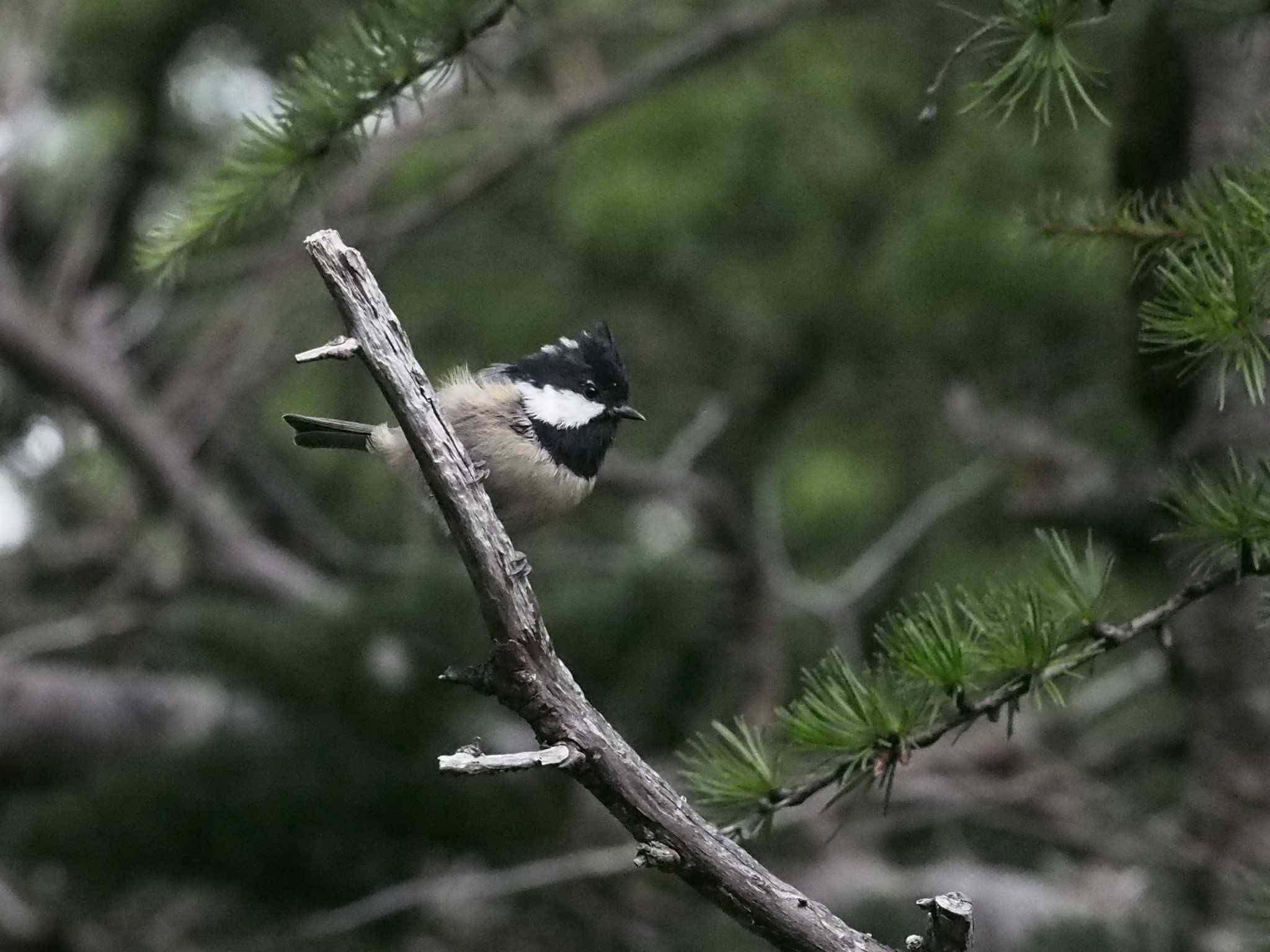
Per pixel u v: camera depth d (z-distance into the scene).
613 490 6.93
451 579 5.42
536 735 2.56
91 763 6.59
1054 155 7.39
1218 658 4.78
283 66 7.89
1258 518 2.60
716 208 7.61
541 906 5.67
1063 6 2.69
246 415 8.49
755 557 6.55
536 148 7.11
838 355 7.98
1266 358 2.46
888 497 7.86
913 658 2.65
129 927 6.54
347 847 5.39
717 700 6.03
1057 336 7.61
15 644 6.80
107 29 8.31
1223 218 2.56
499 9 3.08
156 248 3.29
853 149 7.86
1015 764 6.25
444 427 2.60
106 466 8.02
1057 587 2.76
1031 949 4.65
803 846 5.74
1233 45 4.33
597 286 8.22
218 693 6.63
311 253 2.60
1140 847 5.67
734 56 7.73
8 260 7.94
